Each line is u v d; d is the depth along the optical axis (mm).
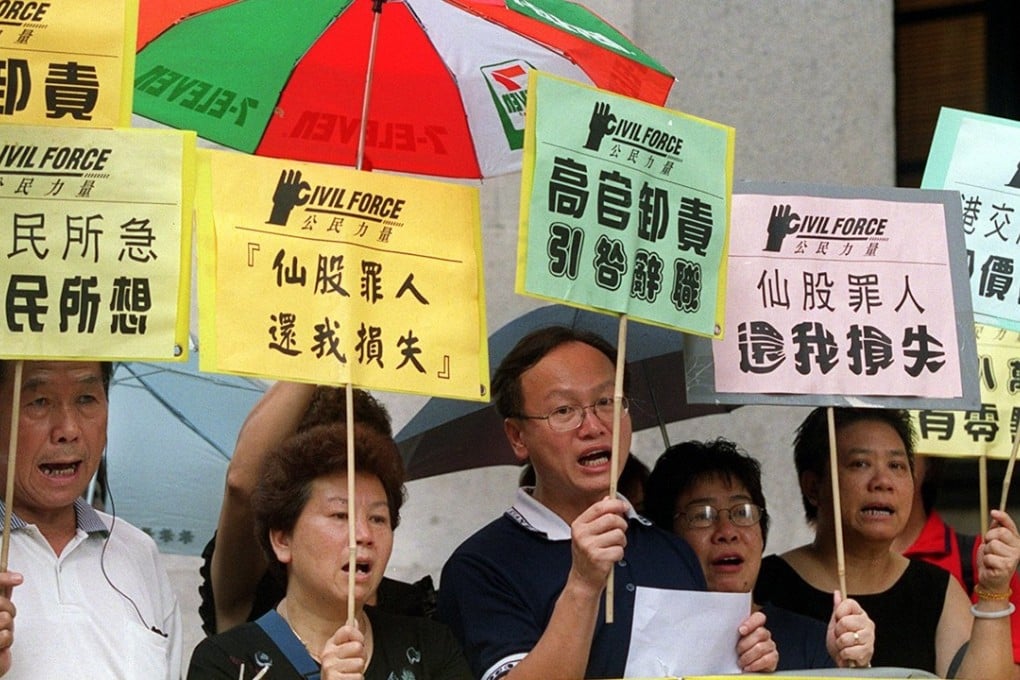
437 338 11539
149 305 10969
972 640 12758
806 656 13062
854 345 12641
